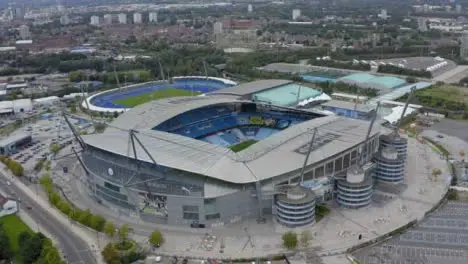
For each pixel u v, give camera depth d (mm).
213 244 194750
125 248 190750
